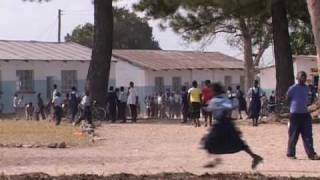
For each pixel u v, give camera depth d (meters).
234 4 31.53
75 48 55.94
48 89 50.75
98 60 35.44
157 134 25.02
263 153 17.59
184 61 64.06
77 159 16.42
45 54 51.78
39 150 18.80
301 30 37.81
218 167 14.34
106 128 28.50
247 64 53.78
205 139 13.73
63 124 30.78
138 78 59.16
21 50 51.50
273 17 33.59
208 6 34.50
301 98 16.30
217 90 13.75
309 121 16.31
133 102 35.03
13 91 48.38
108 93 35.12
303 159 16.11
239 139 13.59
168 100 44.88
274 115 32.19
